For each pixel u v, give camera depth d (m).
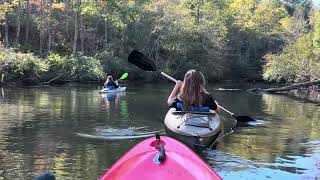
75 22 29.75
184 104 6.98
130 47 34.31
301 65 28.48
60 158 5.57
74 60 26.78
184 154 3.70
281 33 48.88
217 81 39.19
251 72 43.03
